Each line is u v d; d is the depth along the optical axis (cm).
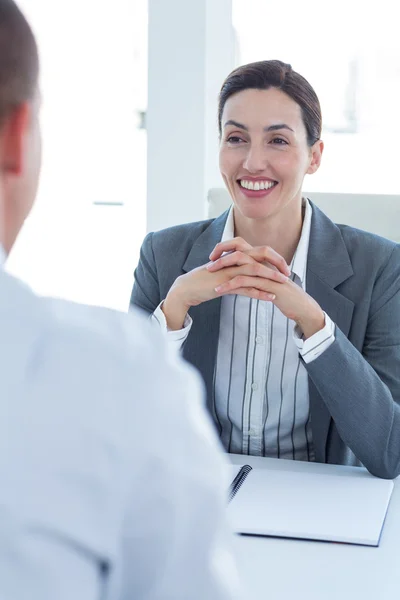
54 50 424
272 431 181
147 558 43
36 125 50
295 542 127
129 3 418
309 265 181
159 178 329
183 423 46
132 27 421
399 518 139
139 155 458
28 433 41
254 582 114
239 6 337
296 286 164
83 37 424
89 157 464
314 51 345
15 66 47
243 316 179
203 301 173
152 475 43
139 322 50
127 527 43
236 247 170
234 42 333
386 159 357
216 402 184
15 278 45
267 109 173
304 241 184
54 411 42
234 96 176
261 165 174
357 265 183
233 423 184
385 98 352
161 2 318
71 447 41
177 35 319
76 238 487
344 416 161
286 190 178
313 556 123
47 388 42
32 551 38
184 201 329
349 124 356
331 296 179
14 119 48
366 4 341
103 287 470
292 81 175
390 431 162
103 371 44
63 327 45
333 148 360
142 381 45
